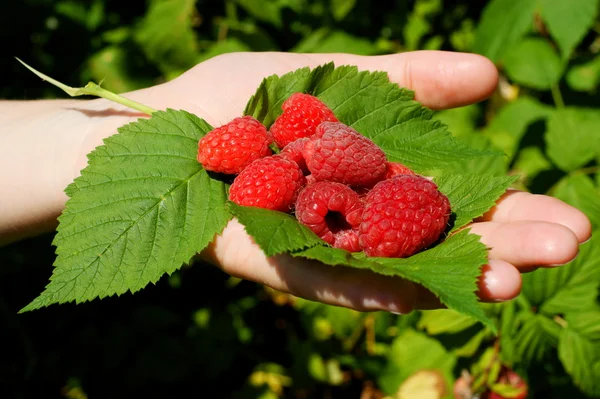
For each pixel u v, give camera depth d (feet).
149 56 1.35
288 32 1.43
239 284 1.51
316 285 0.82
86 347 1.41
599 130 1.20
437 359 1.16
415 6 1.45
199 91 1.10
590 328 1.03
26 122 1.12
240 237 0.90
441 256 0.80
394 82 1.09
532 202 0.91
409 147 1.03
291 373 1.37
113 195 0.90
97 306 1.44
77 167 1.07
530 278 1.05
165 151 0.94
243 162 0.91
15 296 1.42
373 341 1.29
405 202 0.82
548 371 1.13
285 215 0.84
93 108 1.11
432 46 1.45
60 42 1.52
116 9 1.55
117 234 0.88
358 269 0.80
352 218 0.85
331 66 1.02
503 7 1.17
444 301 0.71
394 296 0.79
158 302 1.48
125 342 1.40
